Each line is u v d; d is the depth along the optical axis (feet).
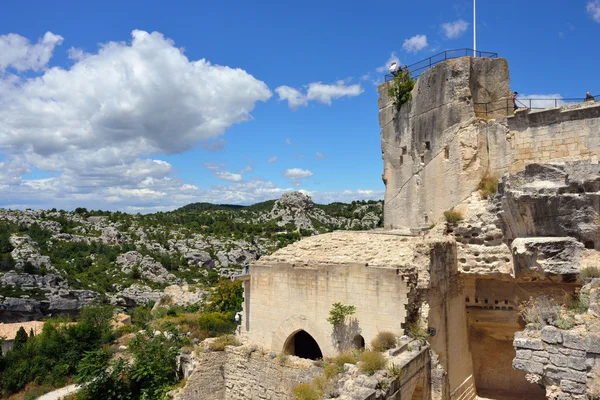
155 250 466.29
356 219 645.10
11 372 115.75
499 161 75.41
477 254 71.92
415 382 55.93
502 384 79.87
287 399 68.13
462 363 73.56
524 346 44.70
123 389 87.51
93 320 144.87
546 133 70.74
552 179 60.03
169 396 77.97
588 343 41.04
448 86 79.10
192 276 410.93
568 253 57.57
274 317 76.59
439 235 72.64
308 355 85.51
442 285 68.18
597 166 56.80
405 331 60.95
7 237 388.16
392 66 94.63
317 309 70.74
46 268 347.15
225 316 130.00
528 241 59.57
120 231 515.91
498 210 68.23
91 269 384.68
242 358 75.82
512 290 73.41
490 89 80.23
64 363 118.93
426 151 83.92
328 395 50.03
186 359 84.99
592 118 66.80
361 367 52.90
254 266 80.48
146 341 101.24
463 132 76.74
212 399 77.15
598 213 56.34
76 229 498.69
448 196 78.69
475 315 76.48
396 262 66.44
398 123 93.04
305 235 576.20
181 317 129.70
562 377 41.96
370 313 64.44
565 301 51.65
